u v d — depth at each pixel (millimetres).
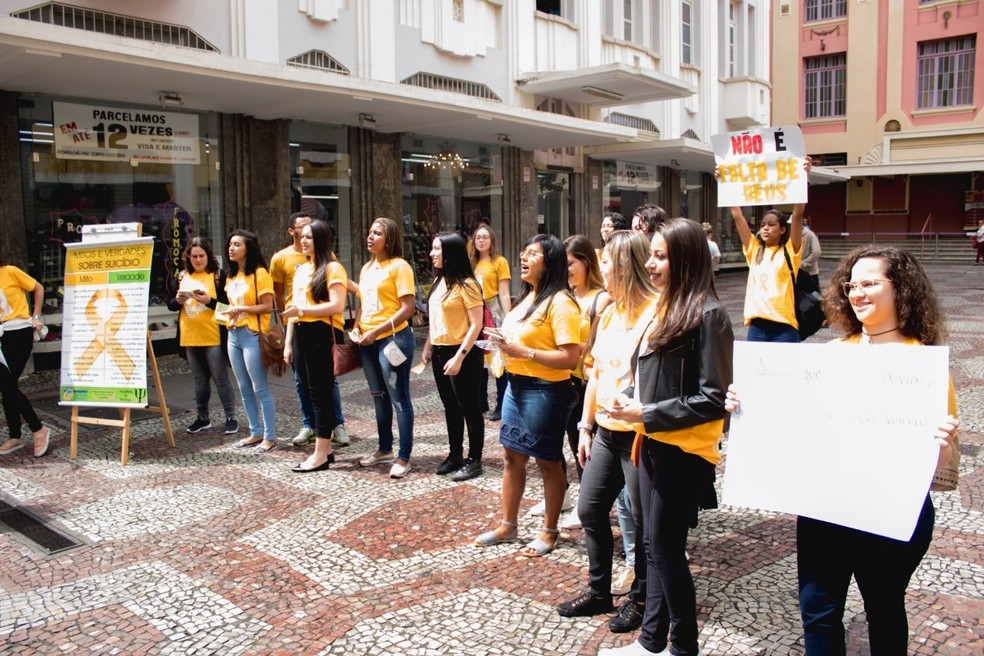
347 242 12859
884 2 30250
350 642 3404
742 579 3908
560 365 3984
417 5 13492
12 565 4258
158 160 10422
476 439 5562
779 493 2441
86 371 6230
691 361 2881
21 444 6449
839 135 31703
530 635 3424
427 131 13656
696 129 22938
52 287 9500
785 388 2438
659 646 3020
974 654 3191
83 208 9742
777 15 32656
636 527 3336
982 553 4152
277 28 11305
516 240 16344
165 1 9984
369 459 5922
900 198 31109
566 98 16984
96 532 4695
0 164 8945
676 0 21078
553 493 4219
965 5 28562
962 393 8055
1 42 7066
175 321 10664
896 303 2350
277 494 5312
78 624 3607
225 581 4023
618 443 3344
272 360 6336
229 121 11102
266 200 11625
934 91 29703
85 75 8484
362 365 5836
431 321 5574
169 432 6473
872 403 2287
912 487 2211
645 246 3355
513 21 15633
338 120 12062
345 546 4438
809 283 6008
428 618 3596
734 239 26422
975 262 28656
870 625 2449
